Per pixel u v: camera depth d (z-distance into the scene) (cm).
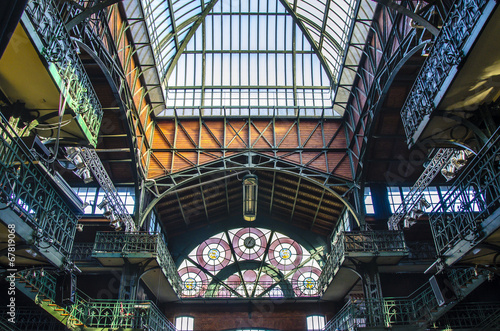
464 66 1200
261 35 3262
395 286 2869
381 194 2864
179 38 2998
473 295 2639
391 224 2588
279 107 3169
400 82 2244
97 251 2336
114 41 2100
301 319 3262
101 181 2261
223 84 3284
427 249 2802
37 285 1755
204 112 3158
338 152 3000
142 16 2352
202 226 3653
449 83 1261
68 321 1962
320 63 3284
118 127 2469
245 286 3384
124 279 2303
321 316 3266
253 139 3053
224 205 3544
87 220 2717
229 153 3000
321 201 3194
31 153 1260
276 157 2964
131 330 2056
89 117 1480
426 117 1422
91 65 2073
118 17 2156
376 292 2261
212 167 2922
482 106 1346
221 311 3291
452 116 1362
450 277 1895
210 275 3447
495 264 1410
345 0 2456
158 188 2956
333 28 2773
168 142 3014
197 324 3244
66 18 1372
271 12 3180
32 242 1236
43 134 1452
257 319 3266
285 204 3475
